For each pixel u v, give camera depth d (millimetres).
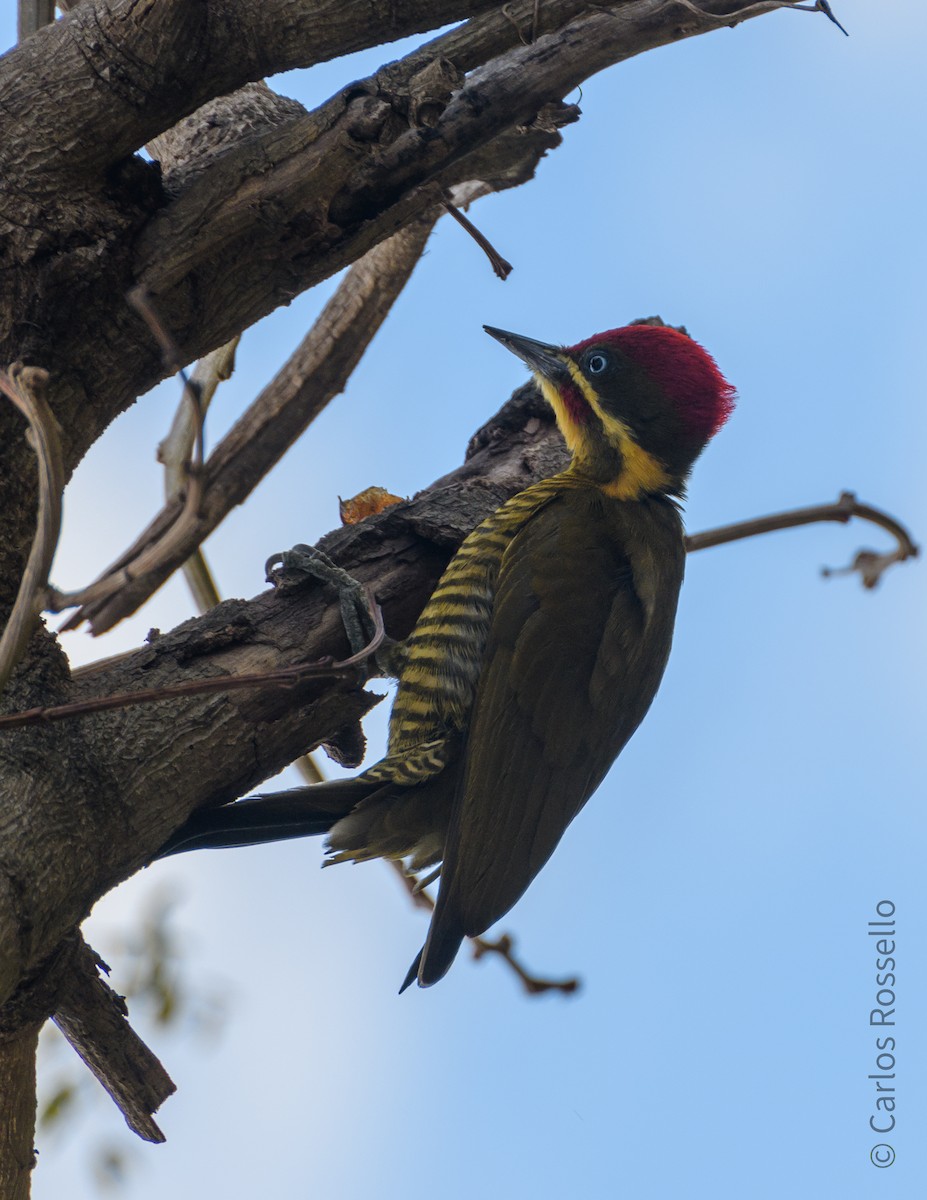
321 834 8930
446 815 9430
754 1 6777
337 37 6504
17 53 6691
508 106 6922
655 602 10164
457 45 6715
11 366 5066
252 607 7957
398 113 6676
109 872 6711
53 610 4688
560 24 6695
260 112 8305
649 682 10133
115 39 6473
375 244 7328
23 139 6594
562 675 9578
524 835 9250
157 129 6719
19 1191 6855
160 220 6855
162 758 6914
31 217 6594
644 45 6953
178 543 4539
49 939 6246
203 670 7453
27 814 6203
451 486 10164
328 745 9023
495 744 9328
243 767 7332
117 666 7395
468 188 10062
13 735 6465
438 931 8664
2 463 6723
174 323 7023
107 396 7066
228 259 7000
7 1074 6742
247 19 6465
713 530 8586
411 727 9555
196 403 4520
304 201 6840
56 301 6695
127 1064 7426
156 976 7504
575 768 9570
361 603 8055
